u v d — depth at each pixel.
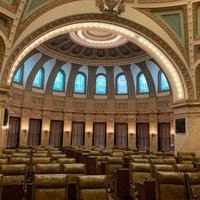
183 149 11.38
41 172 4.87
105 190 3.88
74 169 5.08
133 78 19.22
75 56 18.47
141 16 10.94
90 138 19.00
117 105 19.41
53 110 18.45
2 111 9.91
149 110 18.27
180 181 4.28
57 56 17.86
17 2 9.16
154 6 10.66
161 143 17.72
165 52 11.48
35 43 10.88
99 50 18.16
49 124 18.22
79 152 10.84
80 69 19.75
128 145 18.53
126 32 11.57
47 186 3.80
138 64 18.42
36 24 10.09
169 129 17.44
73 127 19.08
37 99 18.02
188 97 11.54
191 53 11.16
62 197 3.79
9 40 9.65
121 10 10.77
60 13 10.38
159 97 18.12
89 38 16.53
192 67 11.33
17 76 16.97
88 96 19.58
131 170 5.68
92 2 10.62
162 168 5.28
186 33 10.94
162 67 12.12
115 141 19.06
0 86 9.70
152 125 18.05
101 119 19.36
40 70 18.47
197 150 10.99
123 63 18.73
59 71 19.20
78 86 19.73
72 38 16.33
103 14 10.75
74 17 10.62
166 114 17.59
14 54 10.00
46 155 7.36
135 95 19.11
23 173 4.84
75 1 10.49
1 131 9.87
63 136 18.55
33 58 17.33
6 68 9.91
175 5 10.46
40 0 9.78
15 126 16.78
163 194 4.25
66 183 3.89
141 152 10.40
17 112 16.83
